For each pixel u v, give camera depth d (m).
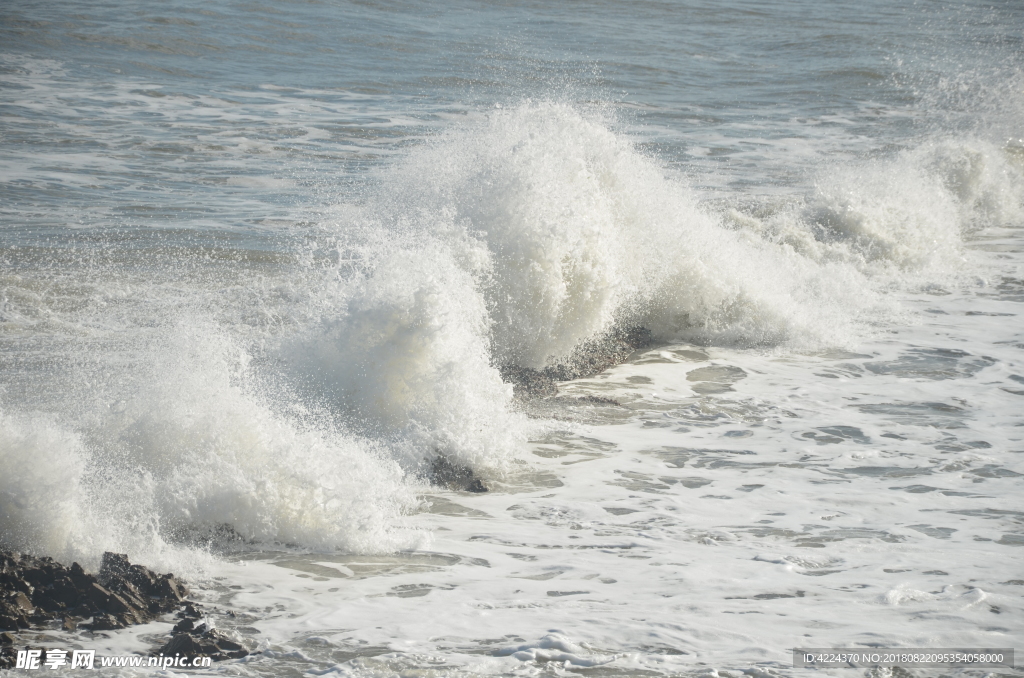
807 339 29.97
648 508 17.97
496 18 113.12
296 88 73.62
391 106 68.44
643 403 24.52
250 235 38.12
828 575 14.78
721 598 13.87
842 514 17.58
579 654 12.03
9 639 12.10
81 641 12.23
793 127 67.75
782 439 21.89
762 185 49.56
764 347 29.53
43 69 74.75
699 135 63.66
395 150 55.41
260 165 50.97
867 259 38.25
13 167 47.75
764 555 15.64
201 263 34.22
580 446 21.44
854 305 33.31
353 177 48.84
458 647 12.20
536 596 13.98
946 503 18.09
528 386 24.92
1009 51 99.75
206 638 12.19
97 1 106.19
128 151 52.72
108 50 83.12
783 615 13.24
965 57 96.50
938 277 37.19
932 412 23.69
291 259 35.09
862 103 77.12
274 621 13.04
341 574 14.90
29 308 28.52
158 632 12.60
